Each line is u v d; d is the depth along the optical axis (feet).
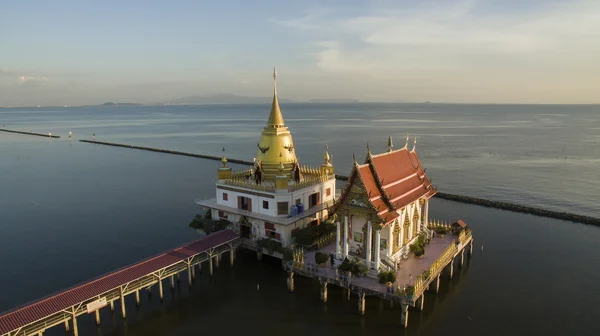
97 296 138.41
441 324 143.23
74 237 225.35
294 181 208.54
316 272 156.87
